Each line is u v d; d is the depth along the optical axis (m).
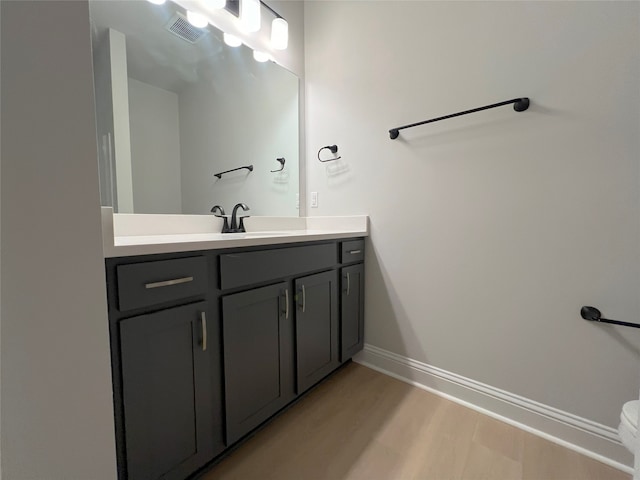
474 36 1.31
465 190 1.38
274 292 1.17
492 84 1.27
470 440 1.19
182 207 1.39
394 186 1.62
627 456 1.05
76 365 0.55
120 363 0.71
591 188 1.08
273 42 1.69
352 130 1.77
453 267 1.44
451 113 1.39
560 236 1.15
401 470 1.04
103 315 0.58
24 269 0.48
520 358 1.27
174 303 0.83
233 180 1.61
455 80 1.38
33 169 0.48
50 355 0.51
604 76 1.03
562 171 1.13
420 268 1.55
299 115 1.96
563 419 1.17
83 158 0.54
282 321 1.22
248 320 1.07
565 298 1.15
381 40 1.62
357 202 1.78
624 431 0.77
